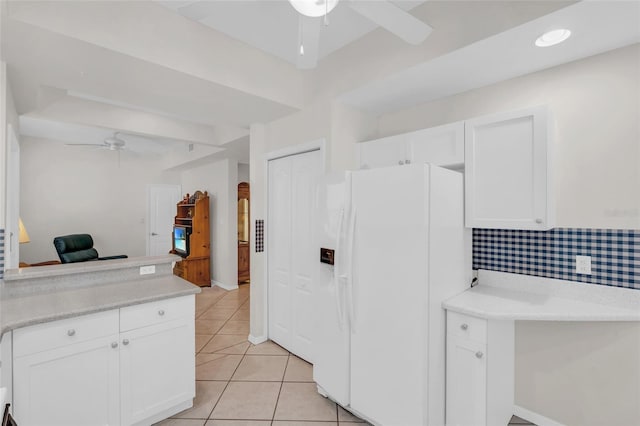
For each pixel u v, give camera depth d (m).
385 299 1.78
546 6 1.45
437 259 1.73
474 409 1.65
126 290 2.03
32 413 1.50
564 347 1.85
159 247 6.68
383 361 1.79
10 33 1.60
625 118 1.65
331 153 2.55
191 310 2.08
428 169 1.66
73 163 5.64
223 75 2.30
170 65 2.03
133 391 1.82
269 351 3.04
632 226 1.64
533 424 1.95
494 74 2.04
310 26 1.39
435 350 1.70
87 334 1.67
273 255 3.25
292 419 2.01
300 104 2.83
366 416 1.88
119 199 6.18
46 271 1.97
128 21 1.85
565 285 1.86
